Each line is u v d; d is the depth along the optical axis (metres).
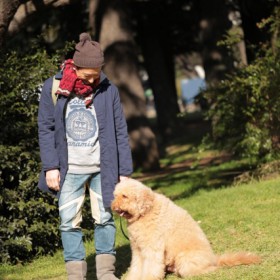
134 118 21.75
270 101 13.94
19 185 9.66
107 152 7.14
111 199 7.12
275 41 14.67
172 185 17.42
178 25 30.53
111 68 21.75
